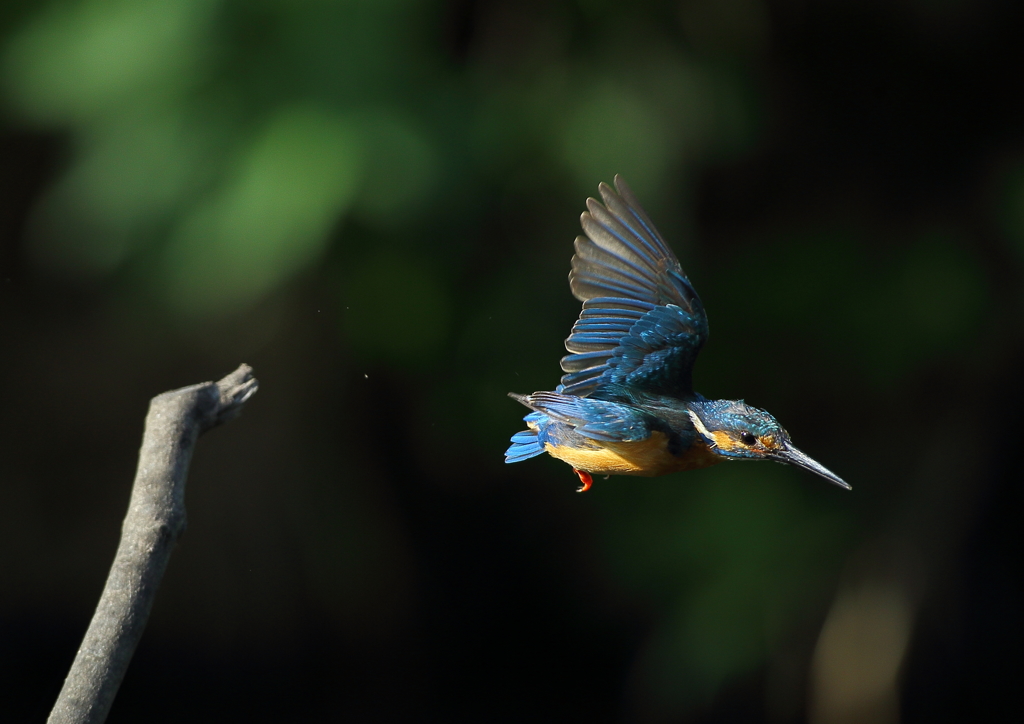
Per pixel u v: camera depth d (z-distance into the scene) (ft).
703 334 16.75
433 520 42.86
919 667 37.37
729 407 16.22
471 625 43.65
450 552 43.39
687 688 39.14
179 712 39.93
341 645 41.60
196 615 39.83
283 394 38.50
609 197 16.44
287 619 40.55
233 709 40.09
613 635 43.45
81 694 10.14
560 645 43.83
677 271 16.55
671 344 16.75
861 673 37.09
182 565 39.50
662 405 16.53
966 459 37.55
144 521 11.04
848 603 37.91
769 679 38.70
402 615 42.57
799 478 39.58
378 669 41.93
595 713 42.70
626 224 16.49
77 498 39.83
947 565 37.45
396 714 41.39
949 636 37.40
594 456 16.61
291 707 40.52
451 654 43.14
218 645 40.06
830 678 37.40
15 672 39.47
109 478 39.78
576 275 16.49
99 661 10.29
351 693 41.32
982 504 37.47
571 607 43.34
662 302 16.67
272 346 37.55
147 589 10.73
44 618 39.88
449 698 42.55
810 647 38.34
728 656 38.40
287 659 40.78
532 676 43.65
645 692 40.32
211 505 39.06
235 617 39.96
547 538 42.47
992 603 37.55
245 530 39.47
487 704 42.93
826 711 37.40
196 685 40.04
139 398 39.14
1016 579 37.73
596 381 16.81
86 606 39.93
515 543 43.06
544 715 42.68
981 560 37.83
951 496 37.65
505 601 43.80
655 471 16.49
